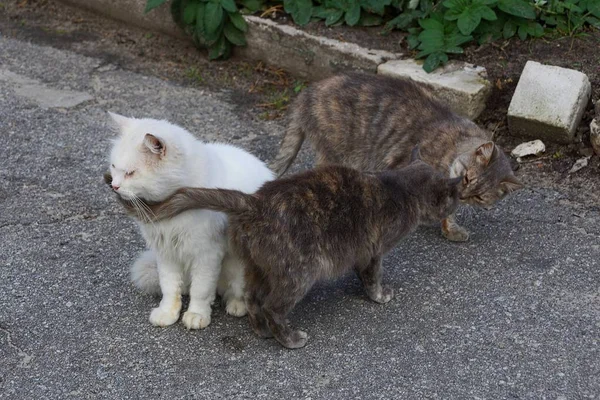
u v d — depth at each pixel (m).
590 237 2.78
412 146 2.84
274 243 2.39
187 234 2.43
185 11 3.48
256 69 3.49
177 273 2.52
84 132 3.18
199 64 3.53
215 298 2.61
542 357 2.45
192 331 2.52
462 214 2.86
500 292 2.62
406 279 2.67
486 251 2.75
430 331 2.52
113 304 2.59
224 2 3.41
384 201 2.48
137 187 2.39
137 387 2.39
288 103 3.34
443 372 2.42
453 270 2.70
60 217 2.85
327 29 3.40
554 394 2.38
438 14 3.30
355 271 2.61
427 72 3.18
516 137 3.09
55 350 2.47
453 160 2.78
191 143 2.44
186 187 2.39
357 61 3.30
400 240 2.55
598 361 2.44
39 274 2.66
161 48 3.60
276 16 3.48
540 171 2.99
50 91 3.37
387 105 2.87
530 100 3.03
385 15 3.43
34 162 3.05
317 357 2.46
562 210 2.87
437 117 2.86
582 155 3.01
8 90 3.36
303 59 3.41
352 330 2.52
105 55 3.57
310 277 2.42
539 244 2.77
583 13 3.30
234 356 2.46
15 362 2.44
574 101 3.00
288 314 2.55
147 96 3.37
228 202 2.37
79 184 2.97
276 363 2.44
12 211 2.86
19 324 2.53
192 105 3.33
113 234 2.79
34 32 3.69
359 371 2.42
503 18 3.28
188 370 2.43
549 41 3.25
